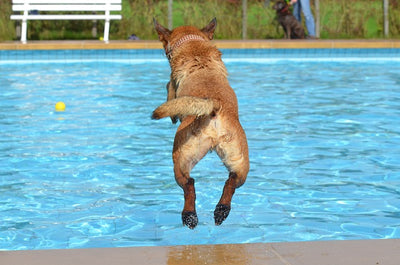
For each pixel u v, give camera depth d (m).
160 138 8.09
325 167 6.77
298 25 17.88
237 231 4.98
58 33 18.73
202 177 6.44
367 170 6.66
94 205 5.61
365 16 20.00
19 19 16.95
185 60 5.06
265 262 3.34
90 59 15.85
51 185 6.17
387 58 16.52
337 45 16.36
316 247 3.54
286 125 8.73
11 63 15.25
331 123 8.87
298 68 14.62
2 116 9.27
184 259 3.39
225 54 16.09
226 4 19.88
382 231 4.95
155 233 4.94
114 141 7.90
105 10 17.36
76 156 7.21
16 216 5.33
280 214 5.37
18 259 3.36
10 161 6.98
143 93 11.20
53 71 13.91
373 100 10.59
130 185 6.19
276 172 6.60
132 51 15.95
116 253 3.46
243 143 4.54
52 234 4.92
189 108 4.20
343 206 5.57
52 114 9.44
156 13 19.61
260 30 19.39
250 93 11.24
